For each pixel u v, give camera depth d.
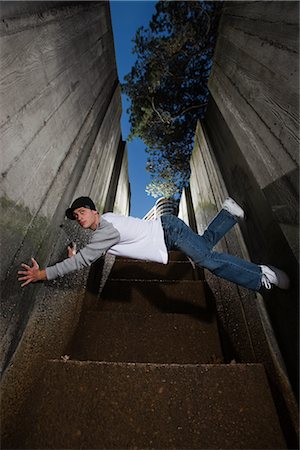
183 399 1.26
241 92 2.10
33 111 1.43
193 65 4.34
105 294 2.80
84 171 2.56
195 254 1.66
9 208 1.18
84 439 1.12
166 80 4.52
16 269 1.26
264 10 1.71
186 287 2.85
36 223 1.50
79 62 2.29
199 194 4.27
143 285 2.88
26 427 1.16
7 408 1.11
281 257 1.47
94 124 2.90
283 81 1.40
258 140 1.71
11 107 1.20
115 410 1.22
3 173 1.13
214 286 2.64
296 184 1.20
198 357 2.02
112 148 4.20
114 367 1.38
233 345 1.95
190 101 4.77
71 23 2.07
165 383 1.32
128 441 1.12
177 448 1.09
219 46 2.86
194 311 2.57
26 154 1.35
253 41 1.88
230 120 2.38
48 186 1.67
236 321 1.95
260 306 1.57
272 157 1.49
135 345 2.12
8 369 1.16
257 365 1.38
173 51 3.84
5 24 1.15
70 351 2.06
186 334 2.21
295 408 1.10
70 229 2.15
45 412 1.21
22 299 1.33
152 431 1.15
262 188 1.61
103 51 3.17
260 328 1.53
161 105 4.74
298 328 1.21
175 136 5.14
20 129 1.28
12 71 1.20
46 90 1.60
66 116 1.99
